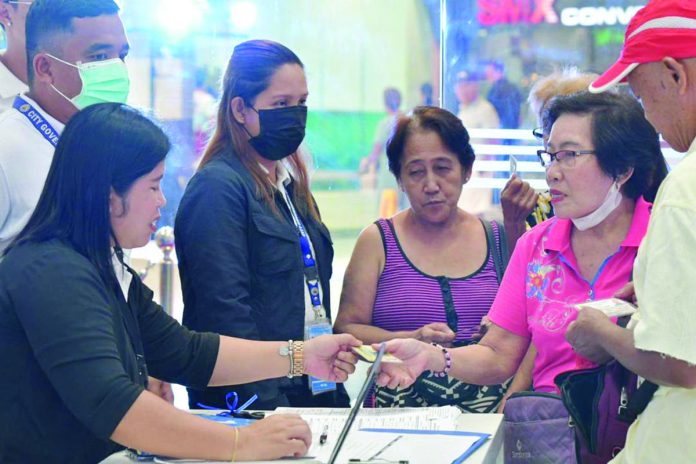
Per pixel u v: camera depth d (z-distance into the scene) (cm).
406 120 300
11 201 243
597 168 227
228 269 267
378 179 441
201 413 221
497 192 387
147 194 185
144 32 418
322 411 226
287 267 280
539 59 393
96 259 181
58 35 252
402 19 427
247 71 285
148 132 185
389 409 227
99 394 167
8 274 175
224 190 274
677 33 167
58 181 181
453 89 399
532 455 212
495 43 396
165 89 420
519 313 248
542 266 242
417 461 175
